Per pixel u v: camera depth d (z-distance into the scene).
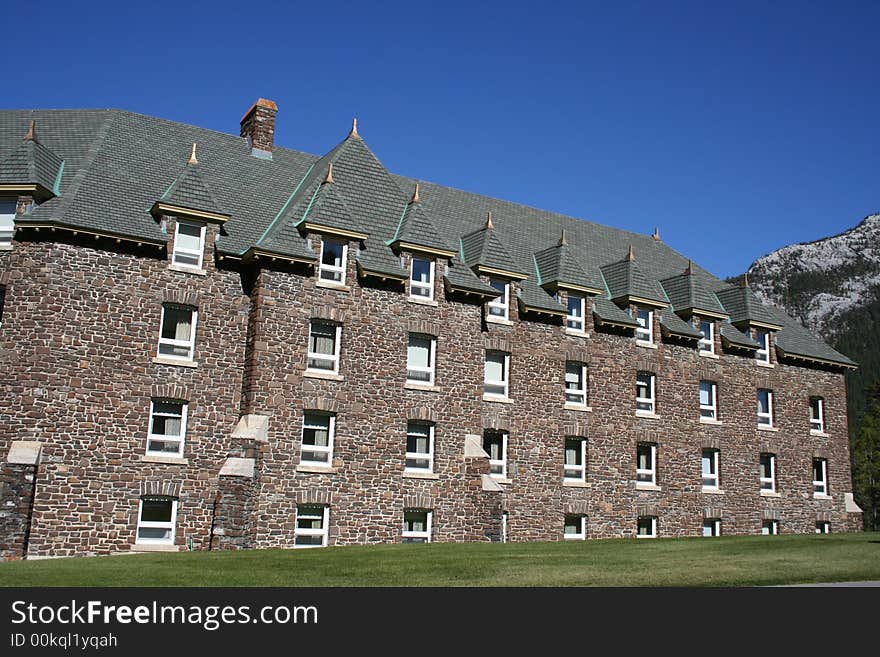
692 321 39.38
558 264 36.16
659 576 17.33
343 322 29.39
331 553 22.52
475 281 32.47
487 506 29.98
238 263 28.80
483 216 39.59
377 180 33.09
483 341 33.25
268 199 32.38
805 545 23.94
